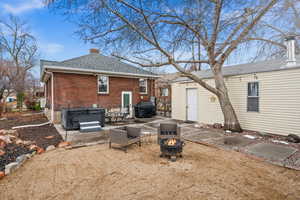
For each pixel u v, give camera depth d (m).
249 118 7.10
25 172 3.31
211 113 8.50
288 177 3.05
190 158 4.03
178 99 10.55
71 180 3.01
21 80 17.38
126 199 2.46
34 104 19.44
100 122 8.05
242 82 7.31
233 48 6.50
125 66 12.84
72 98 9.72
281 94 6.09
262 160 3.82
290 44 5.90
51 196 2.54
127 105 11.97
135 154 4.34
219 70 6.93
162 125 5.28
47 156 4.20
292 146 4.86
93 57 12.41
